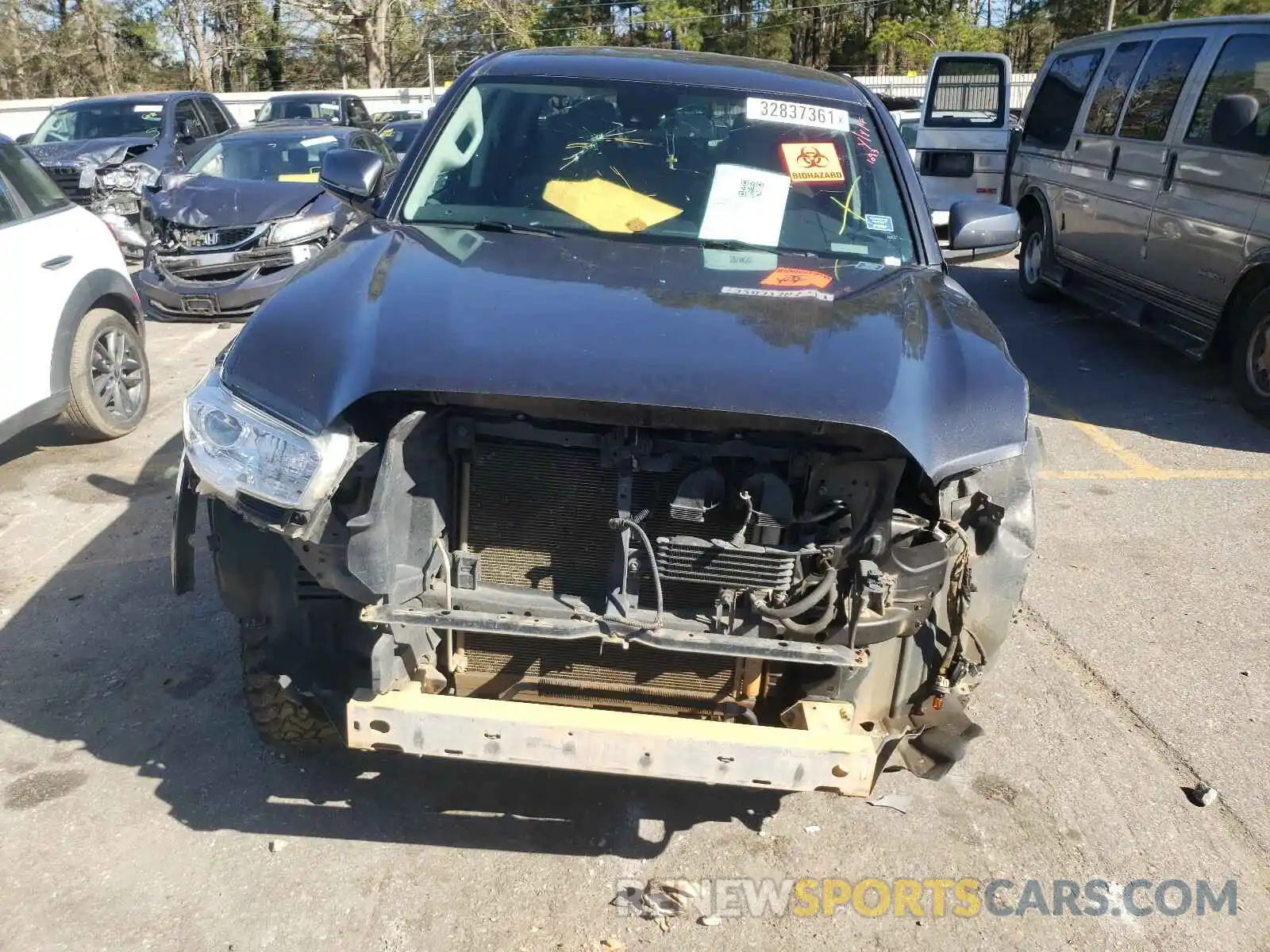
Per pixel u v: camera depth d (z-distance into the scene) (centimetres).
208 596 446
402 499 251
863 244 362
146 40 5234
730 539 258
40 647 403
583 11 5262
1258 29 707
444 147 388
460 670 281
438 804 322
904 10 5194
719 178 375
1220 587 489
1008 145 1064
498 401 244
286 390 255
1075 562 512
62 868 290
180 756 340
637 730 246
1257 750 371
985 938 283
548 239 346
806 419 239
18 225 562
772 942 278
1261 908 299
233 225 878
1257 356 698
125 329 644
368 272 299
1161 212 765
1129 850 320
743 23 5444
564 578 264
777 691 277
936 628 290
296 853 300
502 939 274
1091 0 4672
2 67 4984
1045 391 789
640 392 240
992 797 340
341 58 5359
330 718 277
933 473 246
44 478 580
